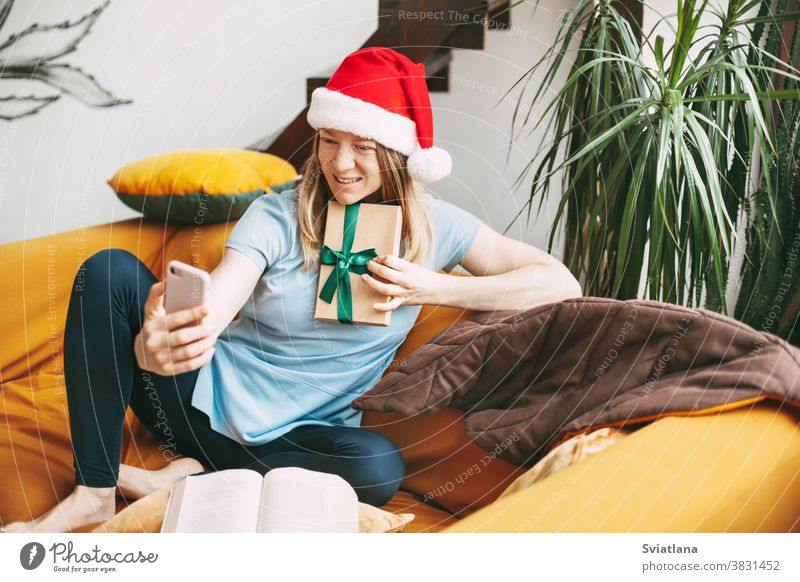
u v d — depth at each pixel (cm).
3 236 188
